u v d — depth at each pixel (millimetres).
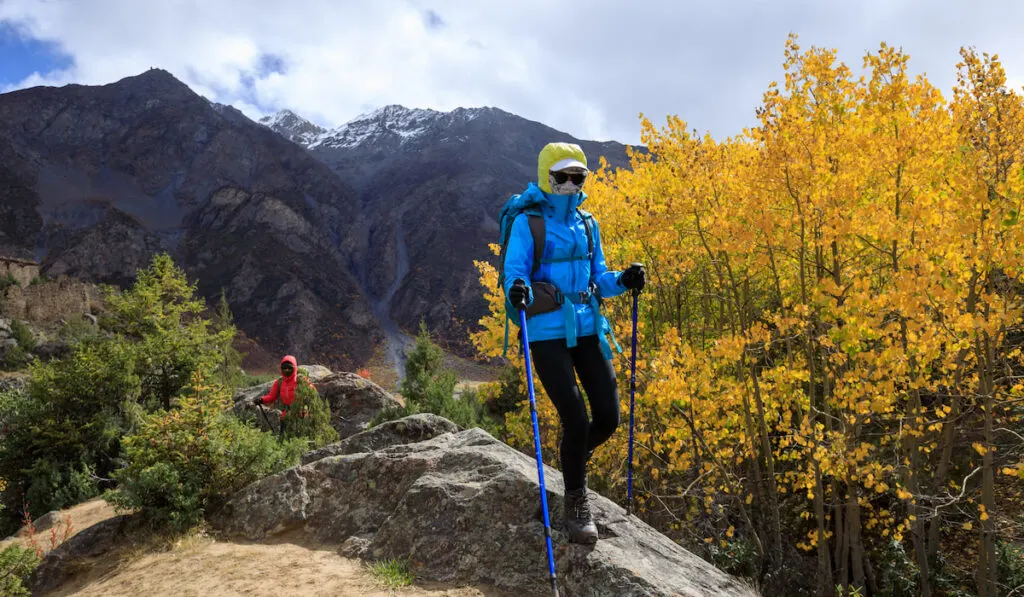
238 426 5914
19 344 50844
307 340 144000
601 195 10414
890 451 10859
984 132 7234
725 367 9781
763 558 9453
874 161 7625
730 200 8875
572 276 3035
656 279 10500
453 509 3725
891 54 7539
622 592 2891
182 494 4992
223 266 173250
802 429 8562
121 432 18109
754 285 11070
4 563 4516
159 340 22797
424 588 3326
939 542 11797
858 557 9602
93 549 4840
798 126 7633
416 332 157250
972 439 11570
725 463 10289
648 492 9773
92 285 74438
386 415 14117
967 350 8359
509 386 16453
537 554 3256
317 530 4402
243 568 3904
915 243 7590
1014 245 6559
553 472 4219
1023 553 10688
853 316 6996
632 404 3455
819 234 7984
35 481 15914
